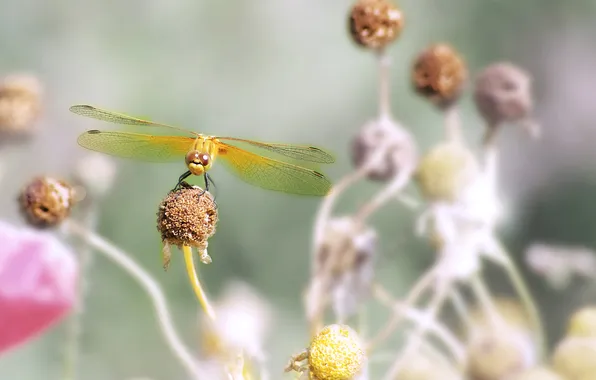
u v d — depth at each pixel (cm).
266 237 110
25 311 65
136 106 117
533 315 71
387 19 72
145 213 107
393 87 117
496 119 74
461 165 73
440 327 69
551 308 79
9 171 93
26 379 93
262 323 67
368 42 72
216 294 105
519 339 69
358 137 73
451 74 74
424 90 74
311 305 69
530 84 74
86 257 72
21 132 76
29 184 69
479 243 72
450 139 74
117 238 105
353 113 118
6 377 92
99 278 99
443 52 74
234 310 66
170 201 65
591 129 114
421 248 97
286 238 110
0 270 66
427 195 73
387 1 73
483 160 74
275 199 111
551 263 77
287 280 109
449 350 71
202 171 68
